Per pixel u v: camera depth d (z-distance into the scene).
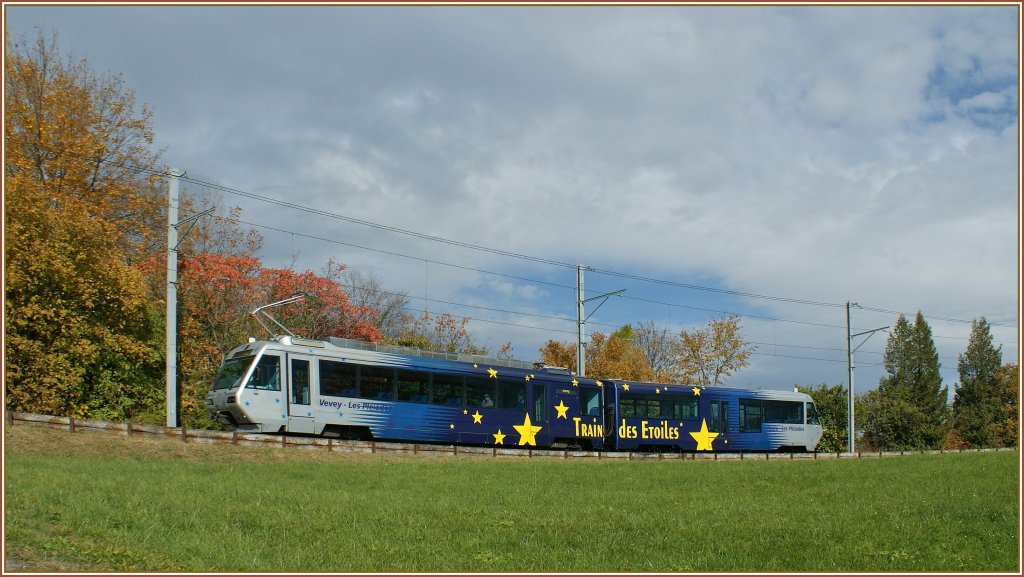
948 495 19.19
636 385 36.75
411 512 15.57
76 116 35.28
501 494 18.77
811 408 43.53
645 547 13.33
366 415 28.83
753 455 37.06
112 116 36.44
